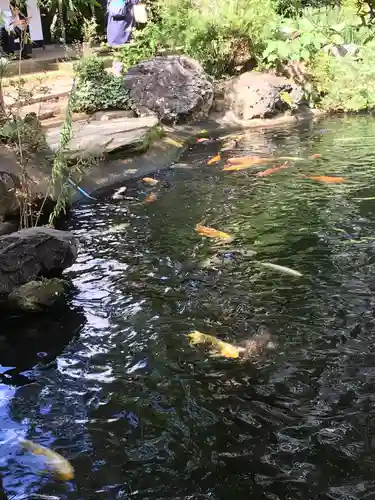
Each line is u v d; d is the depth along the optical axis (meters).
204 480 2.59
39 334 3.92
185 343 3.68
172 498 2.50
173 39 11.87
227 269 4.72
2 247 4.32
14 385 3.36
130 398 3.19
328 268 4.65
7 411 3.12
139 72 10.44
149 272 4.73
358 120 11.12
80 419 3.04
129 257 5.04
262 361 3.47
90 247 5.29
